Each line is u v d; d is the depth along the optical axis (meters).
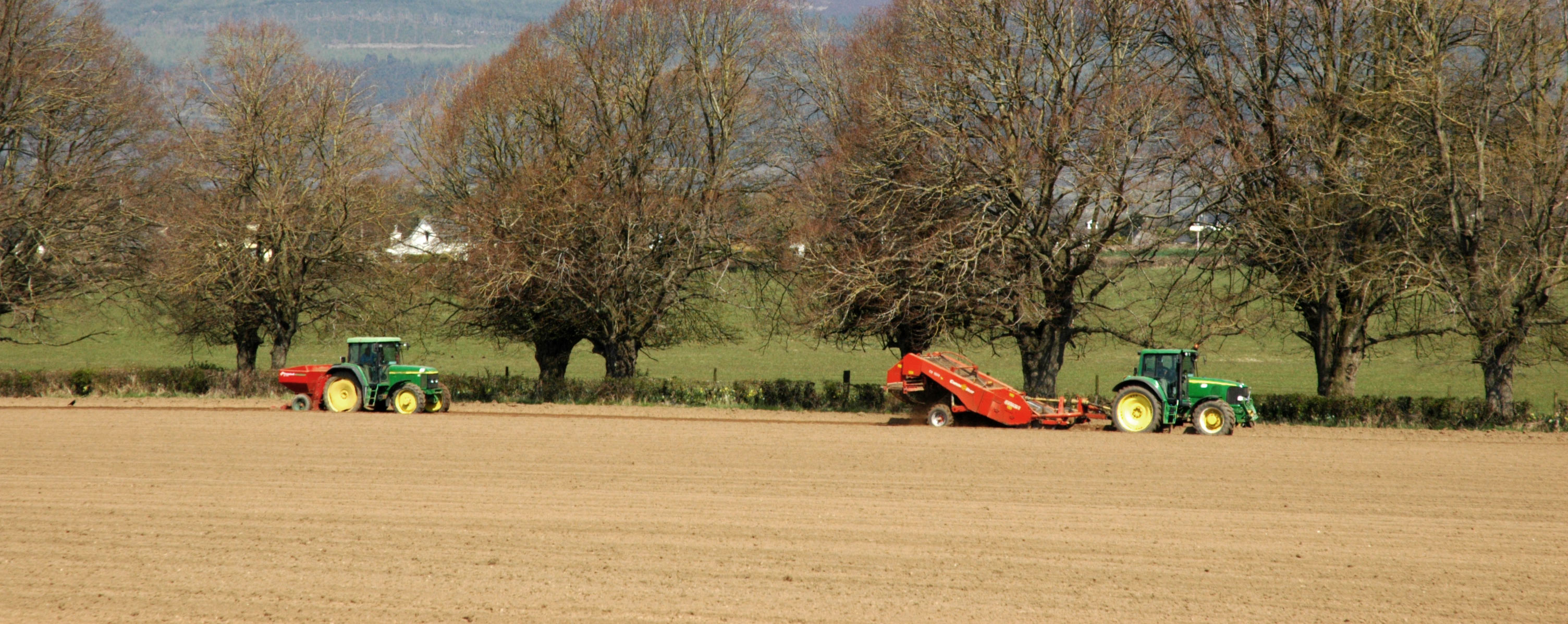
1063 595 45.31
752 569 48.72
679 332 128.62
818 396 119.44
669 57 121.06
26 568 48.75
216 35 128.12
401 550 51.75
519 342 131.88
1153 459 76.69
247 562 49.69
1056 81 104.94
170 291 126.81
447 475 70.12
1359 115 102.31
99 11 135.88
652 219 116.12
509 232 112.81
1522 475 70.94
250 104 125.56
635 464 74.50
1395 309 106.19
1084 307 110.12
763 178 123.62
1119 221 102.81
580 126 119.38
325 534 54.69
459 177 122.88
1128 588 46.25
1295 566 49.59
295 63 131.50
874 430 93.44
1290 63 108.50
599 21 121.12
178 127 135.00
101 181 130.25
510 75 121.62
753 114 122.19
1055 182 103.69
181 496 63.62
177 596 44.84
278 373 126.12
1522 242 95.44
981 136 102.62
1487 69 97.31
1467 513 60.00
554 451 80.19
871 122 109.50
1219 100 106.44
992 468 73.25
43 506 60.94
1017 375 177.38
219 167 126.62
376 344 109.31
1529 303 96.00
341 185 125.12
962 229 103.06
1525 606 44.31
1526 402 102.69
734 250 119.31
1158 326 114.38
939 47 106.69
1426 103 96.38
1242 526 56.88
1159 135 101.56
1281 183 102.88
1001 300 103.62
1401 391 159.25
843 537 54.25
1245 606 44.06
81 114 129.62
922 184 105.44
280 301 128.00
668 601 44.38
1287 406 105.94
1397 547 52.97
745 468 73.31
